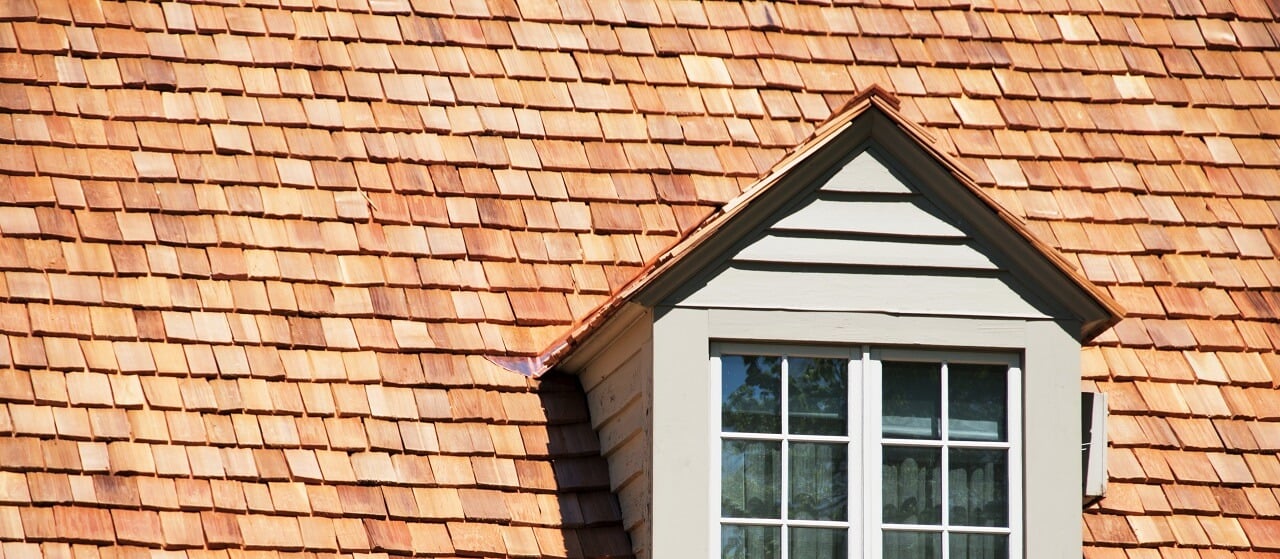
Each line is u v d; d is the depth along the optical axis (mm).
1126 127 27359
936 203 23062
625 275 24984
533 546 22531
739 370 22625
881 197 22984
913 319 22781
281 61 25969
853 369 22719
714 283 22641
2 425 21797
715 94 26875
